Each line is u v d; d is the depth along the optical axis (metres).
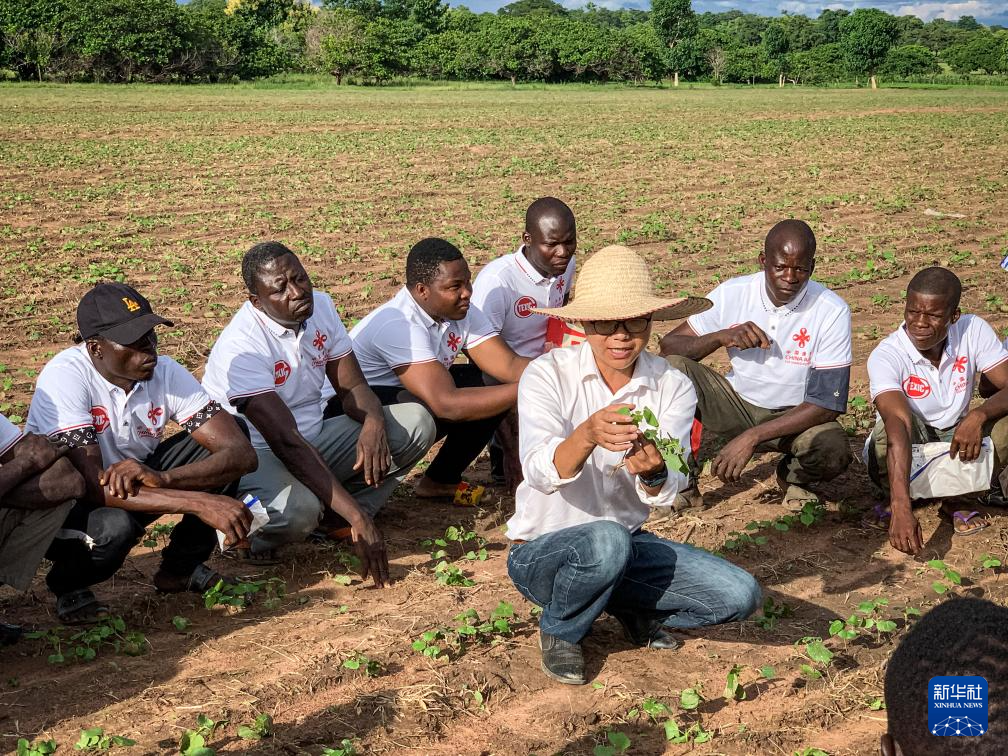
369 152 29.03
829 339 6.06
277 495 5.45
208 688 4.35
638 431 3.66
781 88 95.62
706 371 6.44
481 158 28.06
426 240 5.91
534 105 55.44
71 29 65.12
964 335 5.99
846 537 5.97
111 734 4.01
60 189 20.75
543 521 4.24
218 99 53.56
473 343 6.26
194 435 5.13
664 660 4.62
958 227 17.20
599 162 27.39
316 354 5.70
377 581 5.33
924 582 5.42
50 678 4.45
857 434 7.64
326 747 3.94
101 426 5.01
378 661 4.54
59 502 4.52
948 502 6.21
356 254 14.52
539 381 4.15
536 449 3.98
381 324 6.09
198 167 24.95
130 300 4.88
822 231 17.08
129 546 4.89
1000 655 1.85
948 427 6.12
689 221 17.91
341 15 83.50
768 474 7.03
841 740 4.02
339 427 5.86
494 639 4.77
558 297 6.62
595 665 4.59
